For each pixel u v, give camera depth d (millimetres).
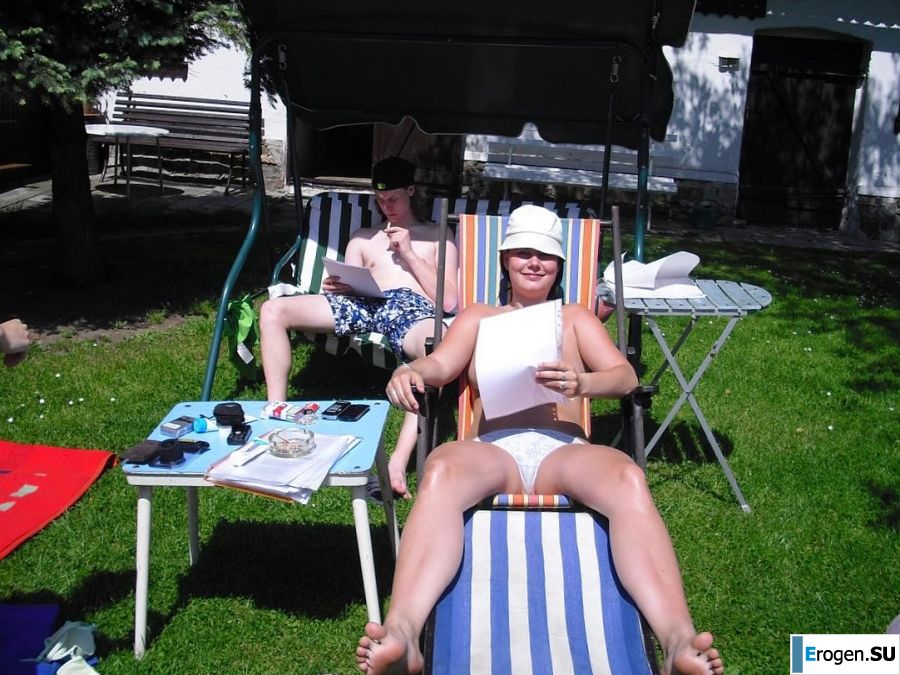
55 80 5531
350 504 4297
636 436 3471
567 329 3695
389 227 5285
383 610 3520
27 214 10070
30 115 11953
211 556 3855
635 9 5184
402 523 4148
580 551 3012
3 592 3555
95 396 5383
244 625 3432
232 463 3133
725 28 11656
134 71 5852
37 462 4496
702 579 3768
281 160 12305
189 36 6246
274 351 4914
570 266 4445
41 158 12367
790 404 5715
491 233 4523
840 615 3553
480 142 11961
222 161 12469
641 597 2809
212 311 7102
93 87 5840
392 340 4988
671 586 2807
